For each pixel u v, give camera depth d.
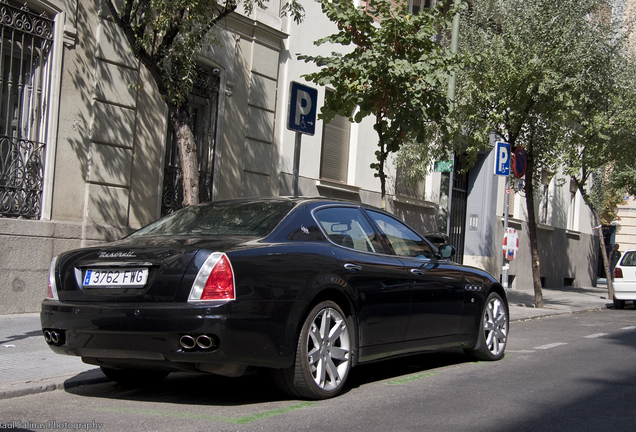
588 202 20.31
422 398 5.69
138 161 11.26
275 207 5.79
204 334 4.57
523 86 14.41
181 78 8.66
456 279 7.21
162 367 4.93
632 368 7.53
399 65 8.64
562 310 16.09
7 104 9.63
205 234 5.48
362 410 5.15
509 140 15.37
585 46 14.49
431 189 18.70
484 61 14.30
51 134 9.98
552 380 6.67
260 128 13.68
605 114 17.00
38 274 9.80
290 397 5.47
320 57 9.28
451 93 11.56
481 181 21.27
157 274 4.79
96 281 5.05
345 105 9.54
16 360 6.65
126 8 8.77
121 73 10.95
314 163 14.90
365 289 5.85
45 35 9.99
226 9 9.27
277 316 4.95
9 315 9.43
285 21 14.33
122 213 10.98
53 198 10.04
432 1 16.92
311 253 5.43
